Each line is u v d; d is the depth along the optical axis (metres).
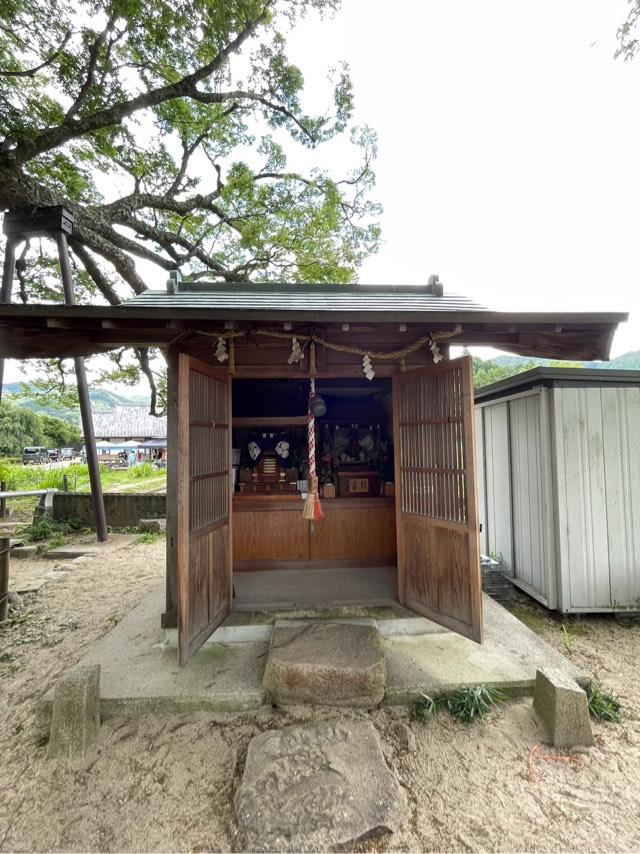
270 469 4.61
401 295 4.32
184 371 2.69
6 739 2.41
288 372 3.58
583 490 4.06
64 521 9.04
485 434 5.39
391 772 1.98
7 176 5.93
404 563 3.50
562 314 2.79
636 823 1.79
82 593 5.07
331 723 2.29
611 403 4.12
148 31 7.15
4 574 4.31
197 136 10.07
